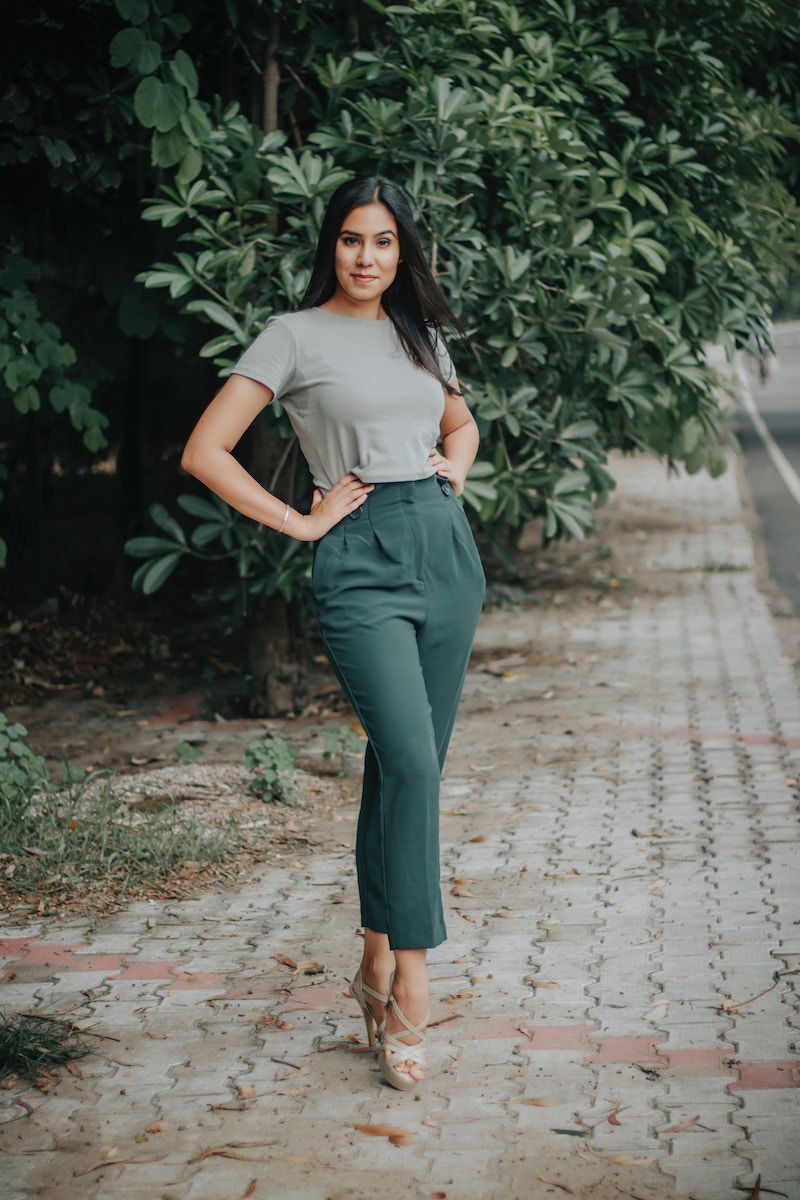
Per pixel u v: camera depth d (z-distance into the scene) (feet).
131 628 30.04
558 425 21.85
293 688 23.76
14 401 20.11
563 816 17.49
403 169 20.06
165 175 20.88
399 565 10.26
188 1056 11.22
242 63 22.11
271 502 10.23
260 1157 9.62
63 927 14.16
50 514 31.81
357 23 21.29
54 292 25.00
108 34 19.03
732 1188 9.07
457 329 10.78
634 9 22.34
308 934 13.83
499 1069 10.84
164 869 15.60
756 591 33.76
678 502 50.57
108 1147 9.80
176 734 22.30
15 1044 11.14
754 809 17.49
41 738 22.07
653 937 13.44
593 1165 9.39
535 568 37.47
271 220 20.58
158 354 33.27
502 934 13.67
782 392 107.76
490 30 20.36
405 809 10.16
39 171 20.74
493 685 25.21
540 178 20.22
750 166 24.13
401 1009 10.45
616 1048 11.14
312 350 10.29
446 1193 9.09
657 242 21.59
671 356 22.43
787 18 23.58
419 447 10.44
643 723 22.13
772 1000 11.94
